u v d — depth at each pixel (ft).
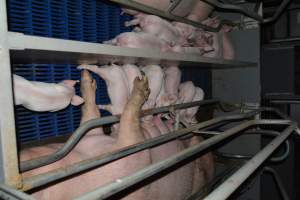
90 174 3.50
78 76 4.59
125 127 3.71
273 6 8.55
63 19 4.23
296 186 8.49
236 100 8.71
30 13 3.78
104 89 5.16
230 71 8.75
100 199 2.10
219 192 2.54
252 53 8.42
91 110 4.04
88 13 4.66
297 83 8.40
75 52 2.96
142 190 3.96
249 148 8.45
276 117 8.50
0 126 2.14
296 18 8.36
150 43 4.60
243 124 5.13
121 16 5.35
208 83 8.86
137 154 3.71
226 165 7.62
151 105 5.01
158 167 2.81
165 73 5.77
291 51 8.39
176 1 5.08
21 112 3.89
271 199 8.72
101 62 4.30
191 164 5.48
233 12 8.52
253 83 8.46
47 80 4.16
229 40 8.07
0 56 2.12
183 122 5.61
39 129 4.16
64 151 3.16
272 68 8.62
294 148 8.43
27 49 2.51
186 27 5.91
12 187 2.11
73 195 3.43
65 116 4.52
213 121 5.25
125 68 4.56
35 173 3.12
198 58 5.13
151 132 4.72
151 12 4.71
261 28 8.67
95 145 3.77
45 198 3.21
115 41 4.38
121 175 3.57
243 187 6.56
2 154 2.15
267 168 7.23
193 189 5.88
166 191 4.68
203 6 6.18
